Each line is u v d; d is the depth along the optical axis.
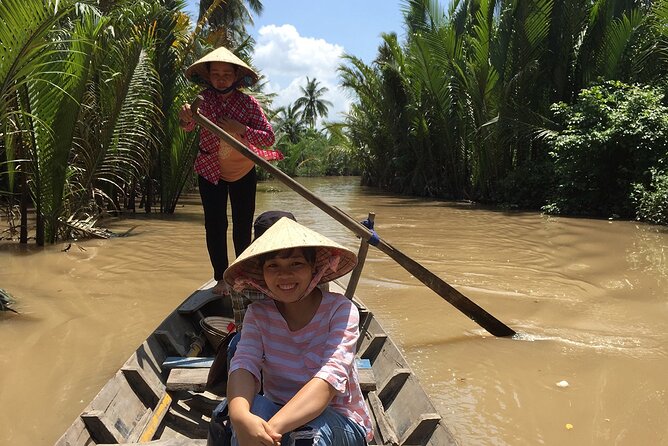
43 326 5.09
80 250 8.22
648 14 13.70
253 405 2.15
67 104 7.94
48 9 5.90
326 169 45.97
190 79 4.36
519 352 4.75
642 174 12.22
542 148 15.82
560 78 15.21
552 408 3.79
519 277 7.16
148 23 10.62
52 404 3.71
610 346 4.86
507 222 12.20
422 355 4.71
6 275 6.74
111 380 3.11
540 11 14.08
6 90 6.17
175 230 10.29
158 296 6.05
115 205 11.76
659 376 4.25
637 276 7.11
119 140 9.58
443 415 3.69
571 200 13.38
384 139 23.58
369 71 20.89
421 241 9.74
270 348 2.32
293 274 2.23
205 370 3.53
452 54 16.42
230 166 4.35
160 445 2.66
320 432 2.10
